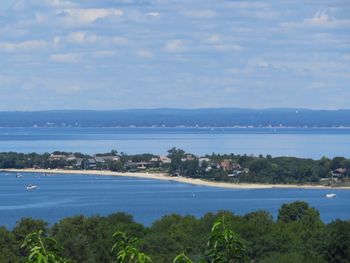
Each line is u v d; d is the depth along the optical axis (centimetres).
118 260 2873
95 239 9912
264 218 11781
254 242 9250
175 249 9119
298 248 9375
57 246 2878
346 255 9206
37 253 2755
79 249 8781
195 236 10188
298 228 11512
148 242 9288
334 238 9300
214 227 3042
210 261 3072
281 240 9450
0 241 9006
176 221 11681
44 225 10062
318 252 9344
